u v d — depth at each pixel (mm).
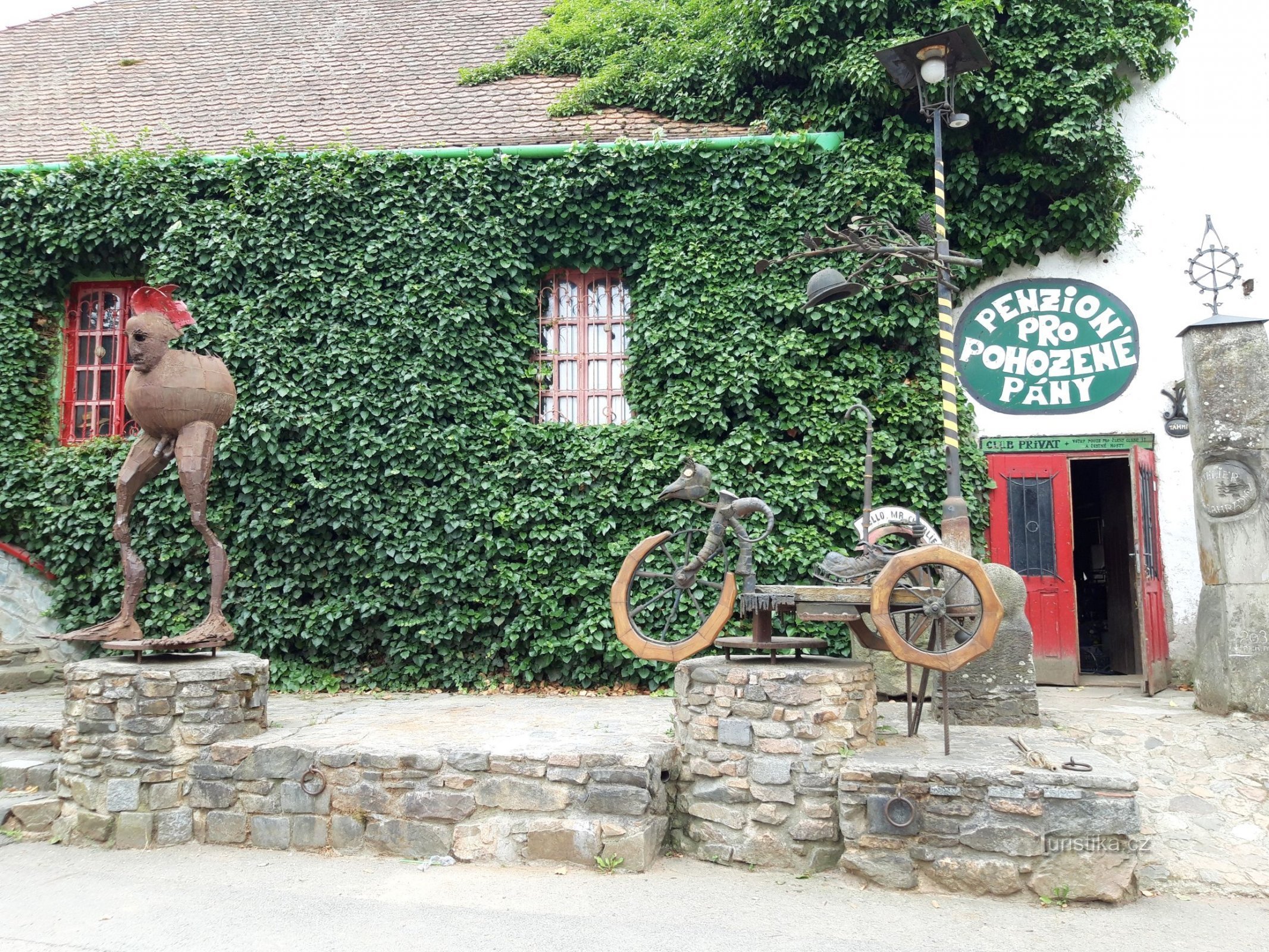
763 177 9523
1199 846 5332
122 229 10000
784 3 9742
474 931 4449
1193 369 7543
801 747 5289
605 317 10102
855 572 5840
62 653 9703
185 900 4887
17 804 6051
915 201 9266
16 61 14086
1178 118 9609
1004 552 9258
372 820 5594
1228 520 7188
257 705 6324
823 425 9070
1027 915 4637
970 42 6707
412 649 9219
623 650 8891
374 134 10773
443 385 9469
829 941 4320
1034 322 9453
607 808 5324
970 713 6840
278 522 9320
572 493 9312
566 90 11102
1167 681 8789
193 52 13727
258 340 9523
